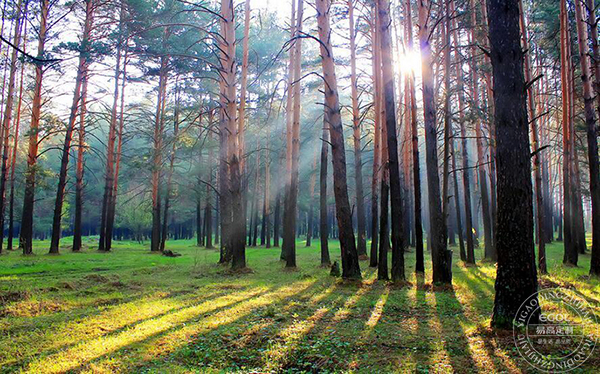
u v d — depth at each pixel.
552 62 25.42
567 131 17.64
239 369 5.14
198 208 40.41
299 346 5.84
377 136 19.80
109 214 29.66
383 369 4.98
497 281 6.25
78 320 7.51
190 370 5.01
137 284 12.40
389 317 7.71
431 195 11.69
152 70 27.94
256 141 36.75
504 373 4.63
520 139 6.19
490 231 19.91
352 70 22.16
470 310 8.27
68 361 5.32
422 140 37.53
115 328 7.00
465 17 19.16
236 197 16.31
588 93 14.24
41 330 6.86
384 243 12.83
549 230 32.81
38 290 10.52
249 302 9.07
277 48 29.66
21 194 34.88
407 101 25.22
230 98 17.14
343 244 12.34
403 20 23.61
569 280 12.14
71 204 54.59
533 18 20.97
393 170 12.25
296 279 13.57
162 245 32.28
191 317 7.68
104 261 20.75
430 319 7.48
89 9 25.67
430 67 12.39
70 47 21.95
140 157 30.67
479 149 20.75
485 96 22.72
